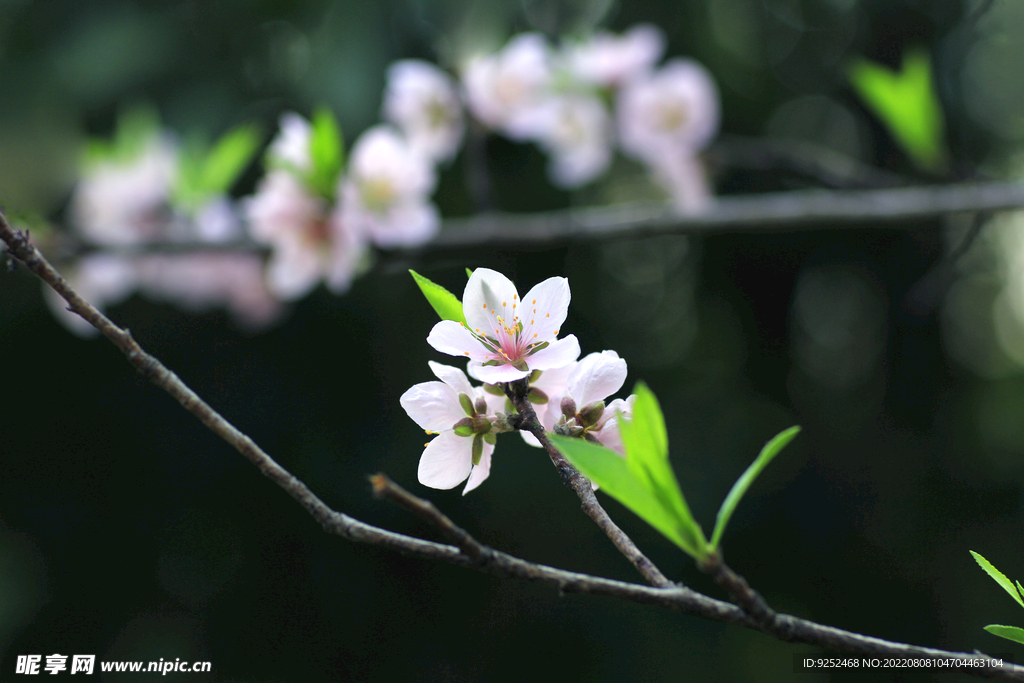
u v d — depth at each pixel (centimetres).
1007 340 684
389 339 428
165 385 68
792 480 523
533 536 434
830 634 61
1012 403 628
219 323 412
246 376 420
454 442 85
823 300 612
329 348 426
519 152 385
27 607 379
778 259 560
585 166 294
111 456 411
